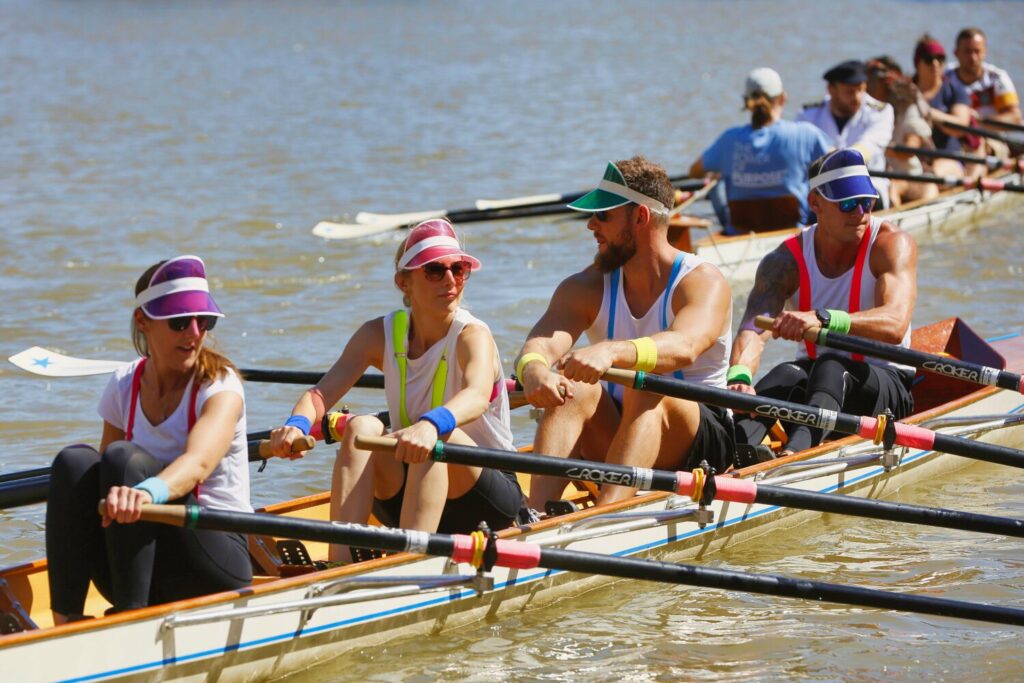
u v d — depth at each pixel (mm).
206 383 18625
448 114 105188
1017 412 31844
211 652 18734
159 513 17062
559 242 58125
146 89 126438
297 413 21312
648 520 23359
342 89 126312
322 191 70125
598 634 21906
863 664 20500
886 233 28109
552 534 21953
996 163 59688
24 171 76000
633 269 23969
